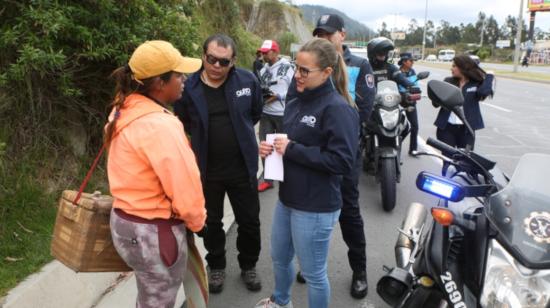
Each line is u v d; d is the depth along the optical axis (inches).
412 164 274.7
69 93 143.1
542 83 940.0
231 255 158.6
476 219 88.4
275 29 1066.1
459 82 207.2
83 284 122.2
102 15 144.9
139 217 81.4
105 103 174.9
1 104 139.8
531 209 76.7
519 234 74.0
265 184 225.8
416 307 90.5
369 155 220.5
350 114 95.0
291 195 99.2
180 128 81.8
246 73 129.5
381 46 225.3
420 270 93.0
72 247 84.5
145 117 79.9
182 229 86.4
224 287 138.3
